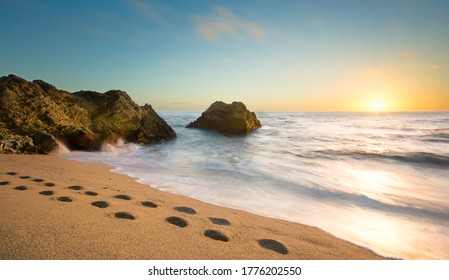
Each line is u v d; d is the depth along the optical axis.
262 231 4.25
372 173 10.68
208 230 3.91
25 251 2.68
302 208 6.04
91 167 9.09
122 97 19.17
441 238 4.75
